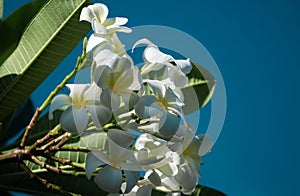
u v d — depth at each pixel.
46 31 1.12
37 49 1.12
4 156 0.99
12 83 1.11
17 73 1.12
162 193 1.11
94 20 0.98
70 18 1.12
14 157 0.98
